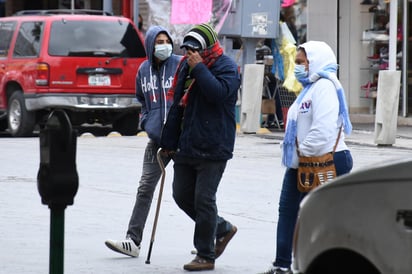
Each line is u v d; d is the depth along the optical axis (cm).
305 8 5500
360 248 1226
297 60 1848
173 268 2019
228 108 1958
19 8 7169
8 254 2122
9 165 3559
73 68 4525
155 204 2811
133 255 2117
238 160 3728
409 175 1209
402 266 1195
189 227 2495
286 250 1870
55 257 1445
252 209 2725
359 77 5531
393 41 4931
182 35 4959
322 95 1808
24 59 4622
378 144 4216
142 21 5791
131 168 3491
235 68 1955
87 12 4841
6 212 2644
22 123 4644
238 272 1986
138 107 4653
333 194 1259
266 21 4866
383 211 1212
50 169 1427
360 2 5488
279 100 4988
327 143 1805
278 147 4172
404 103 5344
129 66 4625
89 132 5191
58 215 1445
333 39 5519
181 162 1997
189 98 1953
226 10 4844
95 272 1966
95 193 2964
